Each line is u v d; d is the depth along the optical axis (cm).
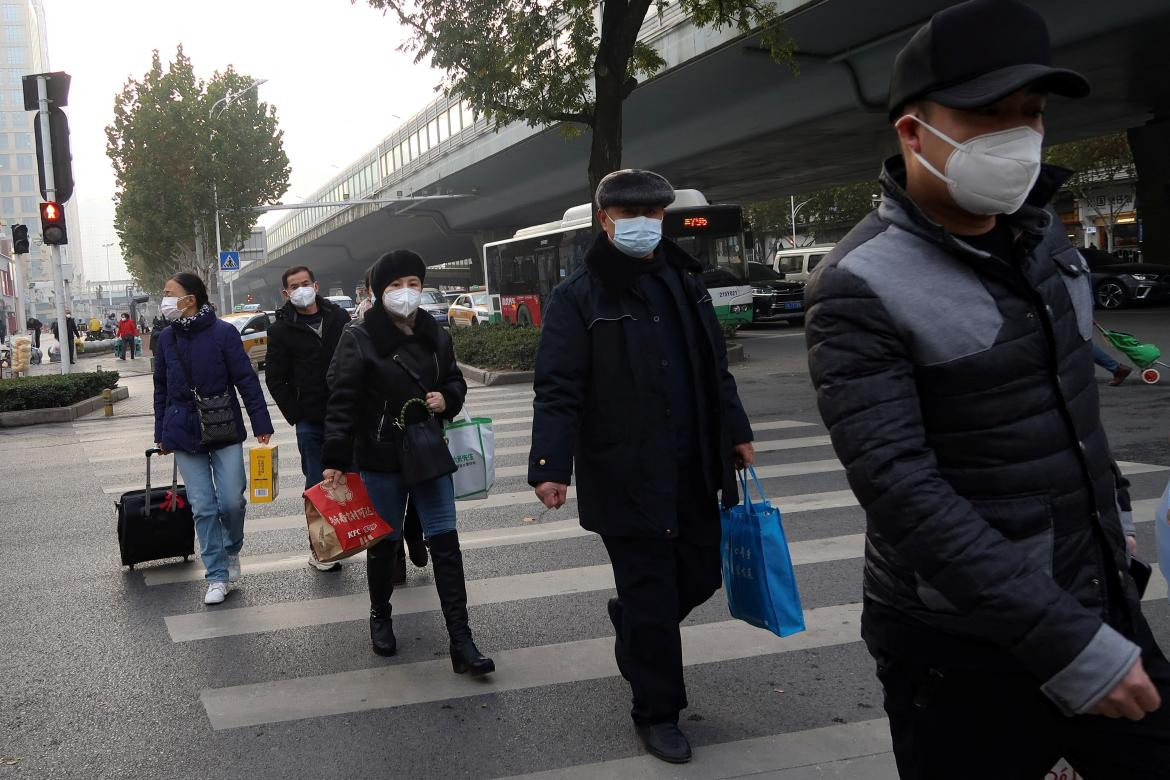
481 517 707
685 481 336
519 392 1527
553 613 494
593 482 334
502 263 2909
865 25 1945
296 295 587
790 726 356
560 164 3628
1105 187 4012
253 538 682
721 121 2662
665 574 331
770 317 2648
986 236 187
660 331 332
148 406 1694
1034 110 167
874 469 172
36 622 514
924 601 181
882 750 335
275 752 355
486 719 375
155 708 398
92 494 883
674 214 2122
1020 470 175
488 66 1508
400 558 561
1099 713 159
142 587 573
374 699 398
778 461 841
